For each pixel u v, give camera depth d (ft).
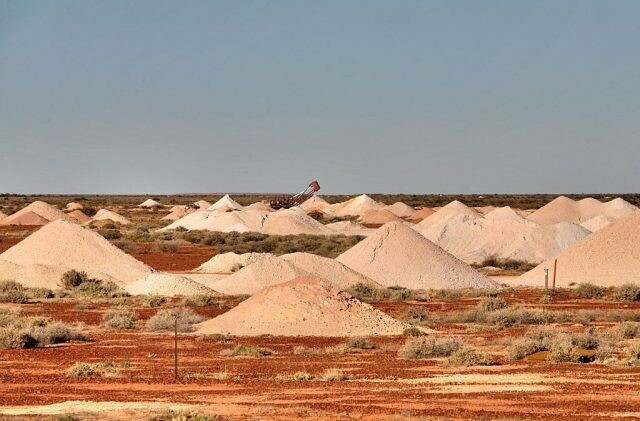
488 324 188.03
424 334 165.07
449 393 105.70
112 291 242.99
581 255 284.00
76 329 171.12
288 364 131.64
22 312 201.16
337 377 116.06
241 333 166.30
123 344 153.38
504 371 123.75
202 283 266.98
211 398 101.35
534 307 224.33
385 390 107.55
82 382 113.39
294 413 91.50
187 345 152.25
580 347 147.02
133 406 95.30
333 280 250.57
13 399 100.42
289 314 170.60
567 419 90.48
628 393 105.91
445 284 265.13
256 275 245.86
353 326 168.86
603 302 235.20
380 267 272.10
